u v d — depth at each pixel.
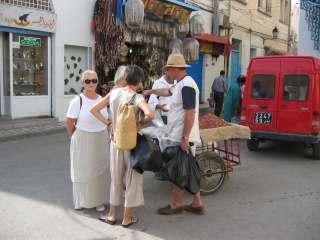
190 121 5.12
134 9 13.35
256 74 9.55
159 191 6.42
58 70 12.76
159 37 16.19
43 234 4.72
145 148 4.72
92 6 13.70
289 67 9.19
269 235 4.88
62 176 7.05
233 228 5.07
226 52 20.72
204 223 5.20
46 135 10.91
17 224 4.98
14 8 11.20
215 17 20.25
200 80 20.27
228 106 11.30
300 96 9.04
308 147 10.33
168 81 5.80
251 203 6.02
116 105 4.82
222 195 6.37
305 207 5.90
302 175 7.78
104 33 13.61
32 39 12.09
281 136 9.26
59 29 12.65
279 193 6.55
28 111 12.09
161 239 4.69
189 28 17.09
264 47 27.88
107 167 5.46
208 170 6.30
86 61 13.84
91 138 5.27
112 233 4.81
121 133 4.69
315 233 4.96
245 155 9.53
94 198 5.36
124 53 14.32
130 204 4.95
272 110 9.34
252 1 25.20
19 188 6.34
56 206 5.61
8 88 11.62
